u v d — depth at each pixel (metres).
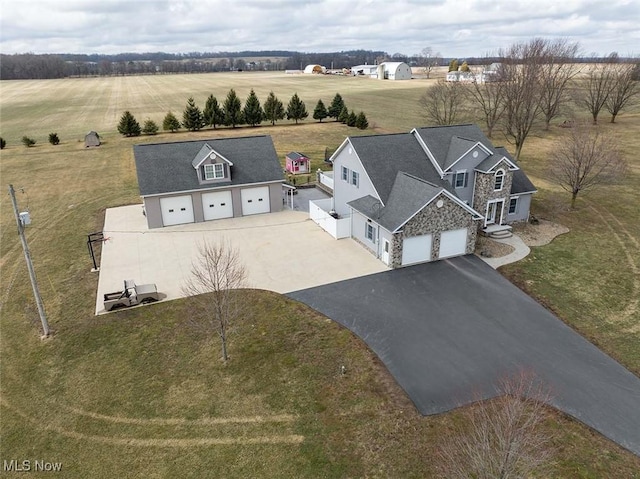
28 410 15.54
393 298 21.98
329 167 46.22
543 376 16.67
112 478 13.00
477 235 29.27
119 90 126.19
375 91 112.69
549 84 57.78
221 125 66.50
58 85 149.62
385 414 14.91
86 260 26.53
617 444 13.70
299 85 132.88
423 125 68.50
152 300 21.95
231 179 32.41
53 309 21.53
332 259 26.14
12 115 84.50
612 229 30.22
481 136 31.12
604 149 34.56
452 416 14.76
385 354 17.94
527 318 20.36
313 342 18.72
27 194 38.44
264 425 14.62
